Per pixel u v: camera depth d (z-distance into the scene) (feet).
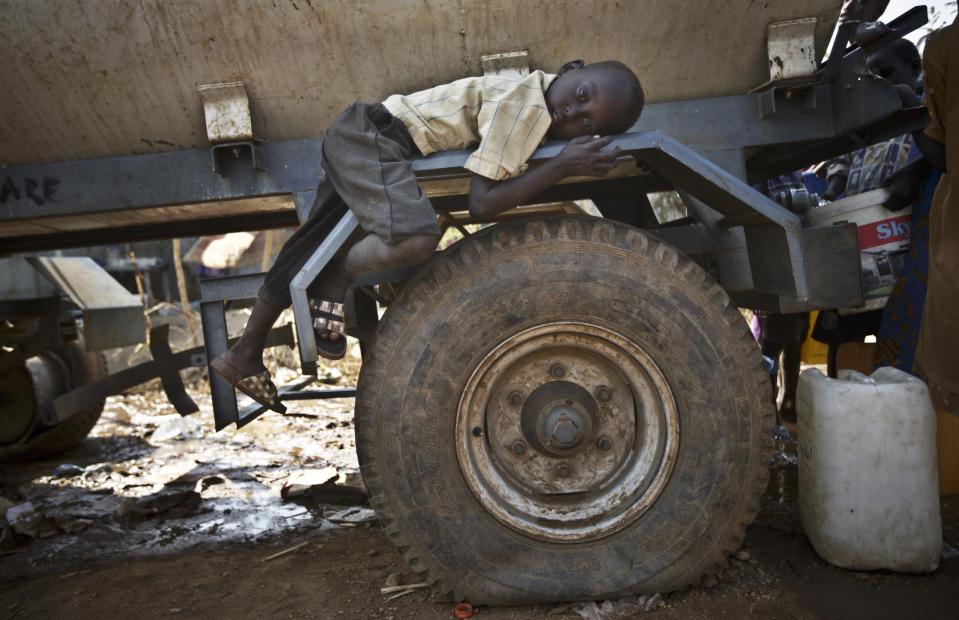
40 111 8.92
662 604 7.43
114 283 17.79
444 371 7.32
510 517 7.43
